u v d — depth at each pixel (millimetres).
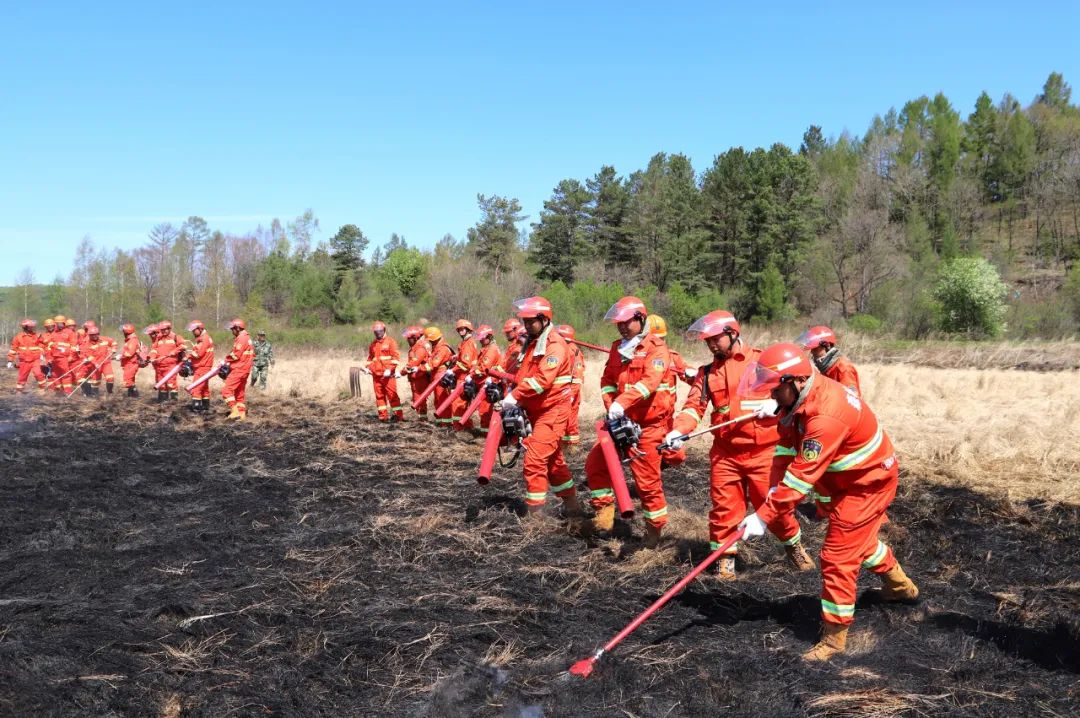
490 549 6488
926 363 25469
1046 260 67875
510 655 4570
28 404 16547
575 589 5633
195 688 4203
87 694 4105
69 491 8641
